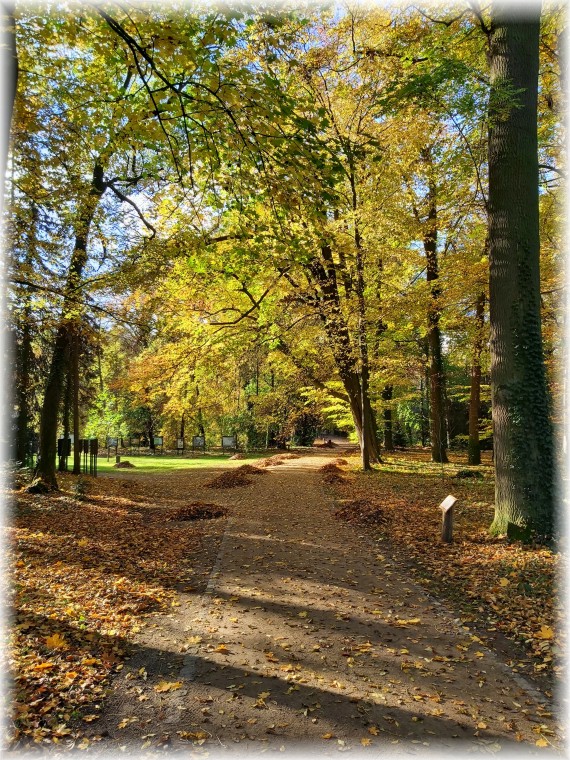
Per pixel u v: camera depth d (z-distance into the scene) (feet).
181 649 14.43
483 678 13.06
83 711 11.28
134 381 66.13
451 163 36.14
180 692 12.10
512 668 13.66
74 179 33.37
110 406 119.85
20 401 53.11
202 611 17.33
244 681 12.66
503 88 23.76
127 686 12.38
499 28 25.49
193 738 10.38
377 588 19.71
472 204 42.70
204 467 80.02
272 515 34.91
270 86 16.71
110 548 25.25
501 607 17.60
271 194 20.94
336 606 17.80
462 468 59.93
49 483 40.98
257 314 55.06
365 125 46.37
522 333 24.72
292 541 27.17
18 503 34.68
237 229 29.07
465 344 59.62
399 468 61.52
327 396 71.72
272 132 18.66
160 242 34.30
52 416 41.47
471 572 21.12
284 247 23.77
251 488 49.62
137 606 17.46
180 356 56.49
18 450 53.21
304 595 18.88
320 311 54.90
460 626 16.25
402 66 32.94
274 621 16.47
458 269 47.09
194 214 30.37
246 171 21.39
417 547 25.41
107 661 13.43
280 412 87.71
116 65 24.62
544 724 11.14
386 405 71.61
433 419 69.72
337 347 55.01
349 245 48.52
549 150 40.88
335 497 41.60
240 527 31.04
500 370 25.20
